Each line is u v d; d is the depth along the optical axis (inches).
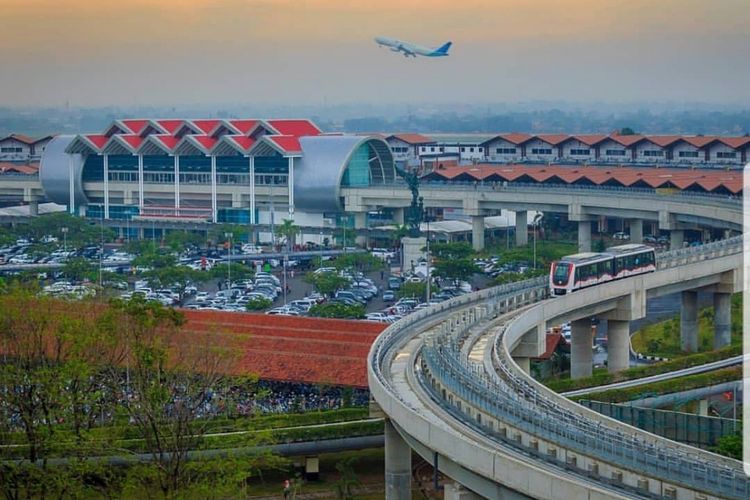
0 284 4478.3
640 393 5142.7
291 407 4940.9
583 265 6033.5
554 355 6397.6
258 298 7859.3
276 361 5187.0
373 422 4596.5
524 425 3447.3
